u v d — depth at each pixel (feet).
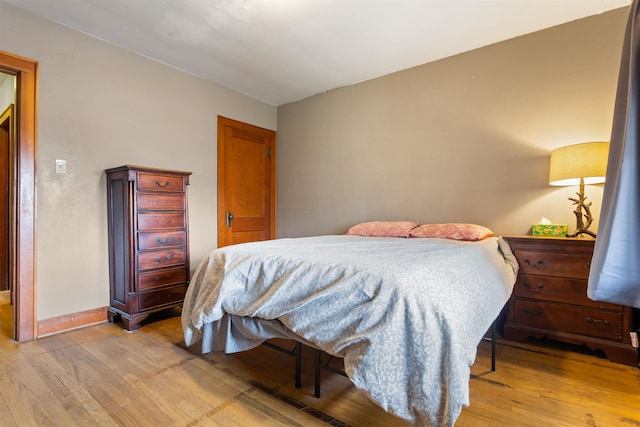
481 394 5.04
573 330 6.59
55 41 7.55
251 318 5.17
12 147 7.24
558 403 4.79
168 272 8.49
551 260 6.81
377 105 10.93
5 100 10.06
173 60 9.64
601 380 5.47
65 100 7.71
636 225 2.30
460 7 7.20
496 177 8.84
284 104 13.50
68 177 7.75
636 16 2.37
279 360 6.19
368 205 11.19
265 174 13.30
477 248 6.10
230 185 11.84
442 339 3.48
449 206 9.60
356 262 4.43
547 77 8.11
